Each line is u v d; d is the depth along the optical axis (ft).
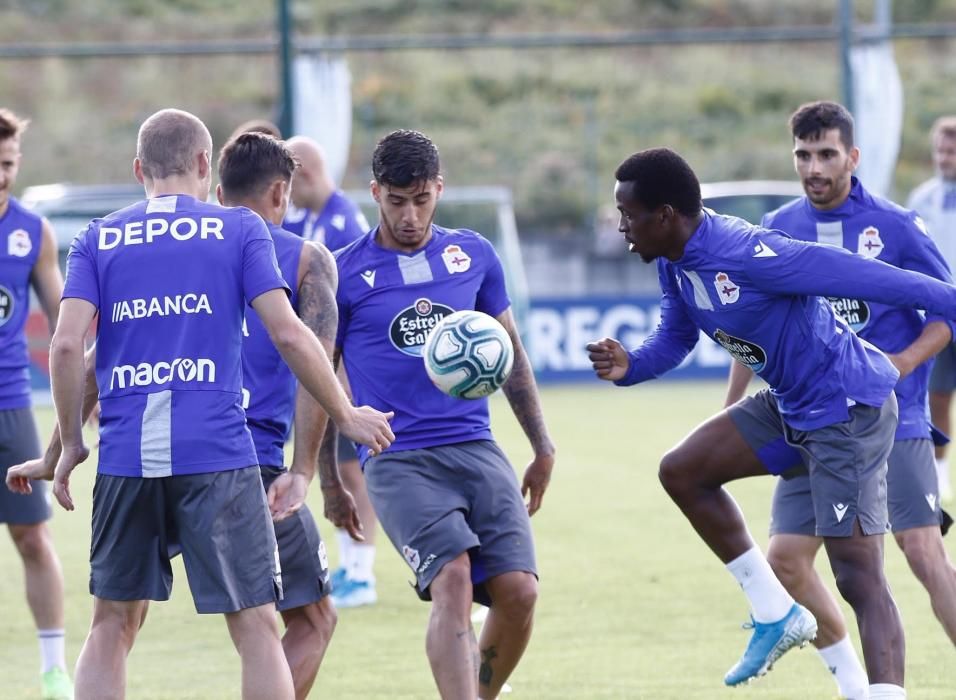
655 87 331.98
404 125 312.09
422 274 52.85
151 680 62.49
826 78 334.44
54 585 60.85
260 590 43.68
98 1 347.15
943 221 109.09
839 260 47.37
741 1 367.45
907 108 315.17
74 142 290.15
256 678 43.21
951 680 59.11
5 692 61.00
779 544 55.62
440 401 51.98
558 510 105.09
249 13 351.87
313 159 78.28
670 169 48.34
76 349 43.39
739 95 326.85
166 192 45.27
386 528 50.78
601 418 161.68
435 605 47.83
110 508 43.80
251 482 43.93
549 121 317.42
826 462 50.08
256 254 43.98
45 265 66.13
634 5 365.61
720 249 48.52
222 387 43.68
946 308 47.24
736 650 65.82
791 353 49.78
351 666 63.98
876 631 48.75
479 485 51.01
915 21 349.41
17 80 312.71
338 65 180.14
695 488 52.70
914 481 56.03
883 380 50.75
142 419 43.19
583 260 248.11
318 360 43.62
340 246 78.38
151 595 44.39
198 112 307.37
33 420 65.26
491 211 222.07
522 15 359.66
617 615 73.36
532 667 63.05
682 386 199.62
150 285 43.62
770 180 295.48
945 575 55.62
